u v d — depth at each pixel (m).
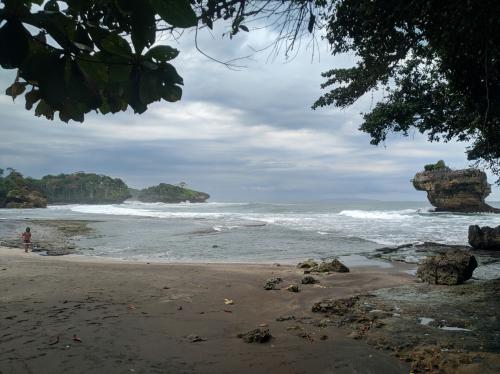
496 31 4.70
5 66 1.09
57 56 1.16
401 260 15.15
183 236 24.61
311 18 2.96
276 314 7.21
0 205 88.94
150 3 1.11
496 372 4.39
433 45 5.97
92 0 1.28
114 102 1.50
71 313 6.83
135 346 5.33
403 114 10.98
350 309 7.45
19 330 5.86
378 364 4.80
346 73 8.75
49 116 1.38
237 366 4.76
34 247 19.97
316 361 4.91
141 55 1.23
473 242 18.09
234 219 39.59
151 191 166.75
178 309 7.36
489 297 8.01
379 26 5.89
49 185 135.62
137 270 11.89
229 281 10.30
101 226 32.72
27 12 1.07
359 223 32.12
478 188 48.19
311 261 13.35
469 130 11.01
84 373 4.46
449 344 5.39
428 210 53.97
